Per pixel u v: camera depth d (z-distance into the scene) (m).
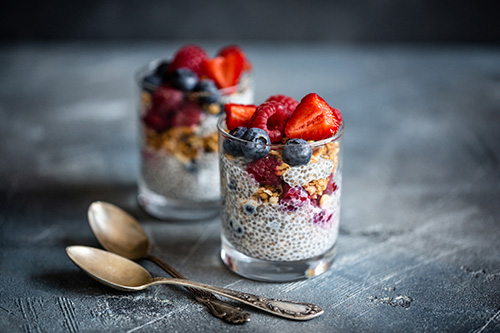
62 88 0.83
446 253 0.51
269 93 0.80
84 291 0.47
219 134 0.48
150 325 0.44
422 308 0.45
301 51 1.00
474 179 0.61
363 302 0.46
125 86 0.84
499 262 0.50
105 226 0.52
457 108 0.75
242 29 1.04
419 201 0.58
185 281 0.46
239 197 0.47
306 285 0.48
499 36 1.00
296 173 0.45
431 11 1.00
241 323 0.44
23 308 0.45
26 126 0.71
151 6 1.02
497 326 0.44
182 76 0.53
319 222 0.47
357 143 0.68
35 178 0.61
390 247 0.52
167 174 0.55
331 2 1.01
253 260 0.48
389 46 1.01
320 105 0.46
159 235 0.54
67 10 1.02
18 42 1.03
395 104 0.77
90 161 0.65
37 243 0.52
